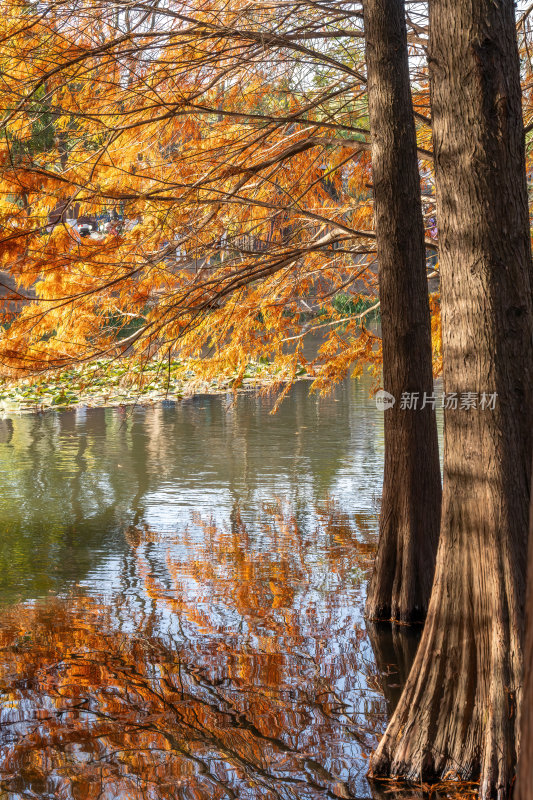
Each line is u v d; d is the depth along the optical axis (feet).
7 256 20.74
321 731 15.23
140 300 24.09
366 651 19.34
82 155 23.20
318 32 24.00
